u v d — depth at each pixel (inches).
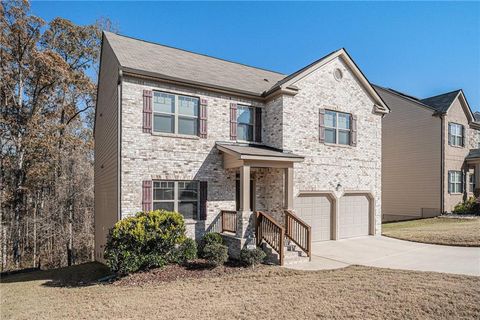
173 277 363.3
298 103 552.1
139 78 446.0
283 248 412.8
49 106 926.4
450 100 908.6
